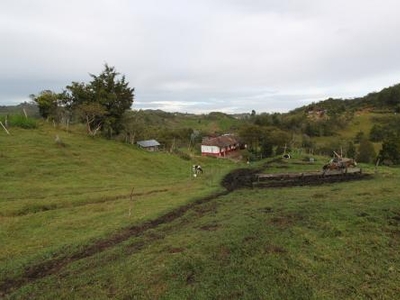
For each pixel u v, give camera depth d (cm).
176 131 12850
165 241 2012
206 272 1617
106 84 6756
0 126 5647
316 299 1427
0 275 1688
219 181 3994
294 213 2439
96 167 4628
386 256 1797
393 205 2530
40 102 6844
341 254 1814
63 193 3288
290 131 13712
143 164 5478
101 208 2814
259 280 1557
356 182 3812
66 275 1655
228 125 19875
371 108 17325
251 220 2309
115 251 1900
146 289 1491
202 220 2411
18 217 2555
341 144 10012
